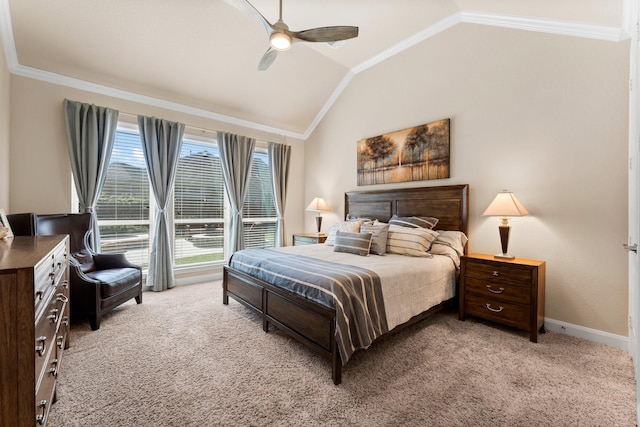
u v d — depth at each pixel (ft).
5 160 9.00
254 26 11.03
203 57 11.76
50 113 10.34
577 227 8.22
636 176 5.93
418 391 5.58
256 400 5.29
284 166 17.26
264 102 15.14
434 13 10.56
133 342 7.57
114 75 11.25
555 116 8.61
